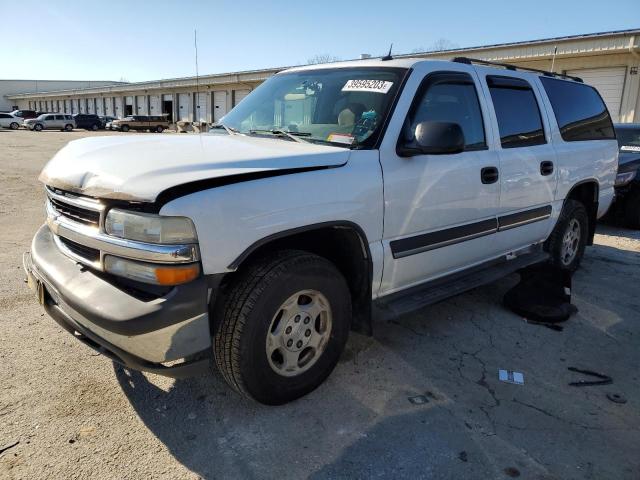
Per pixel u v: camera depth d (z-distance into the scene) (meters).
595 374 3.29
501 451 2.50
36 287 2.87
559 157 4.51
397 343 3.63
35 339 3.51
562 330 3.95
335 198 2.72
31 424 2.60
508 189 3.91
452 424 2.70
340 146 3.00
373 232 2.96
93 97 63.31
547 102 4.52
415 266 3.30
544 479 2.32
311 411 2.79
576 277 5.28
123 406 2.79
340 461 2.40
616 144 5.62
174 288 2.25
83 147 2.94
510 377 3.21
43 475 2.26
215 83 40.16
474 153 3.61
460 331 3.87
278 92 3.79
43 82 86.88
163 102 49.62
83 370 3.13
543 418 2.78
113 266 2.37
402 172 3.07
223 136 3.37
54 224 2.78
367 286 3.03
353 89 3.35
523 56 19.03
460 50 20.53
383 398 2.93
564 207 4.81
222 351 2.54
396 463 2.39
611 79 17.81
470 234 3.65
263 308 2.53
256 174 2.46
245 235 2.38
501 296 4.65
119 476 2.27
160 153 2.64
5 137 31.77
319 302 2.83
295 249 2.78
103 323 2.24
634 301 4.62
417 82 3.25
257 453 2.45
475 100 3.71
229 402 2.85
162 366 2.33
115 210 2.34
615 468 2.41
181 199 2.23
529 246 4.52
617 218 7.94
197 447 2.48
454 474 2.33
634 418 2.81
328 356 2.96
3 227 6.84
